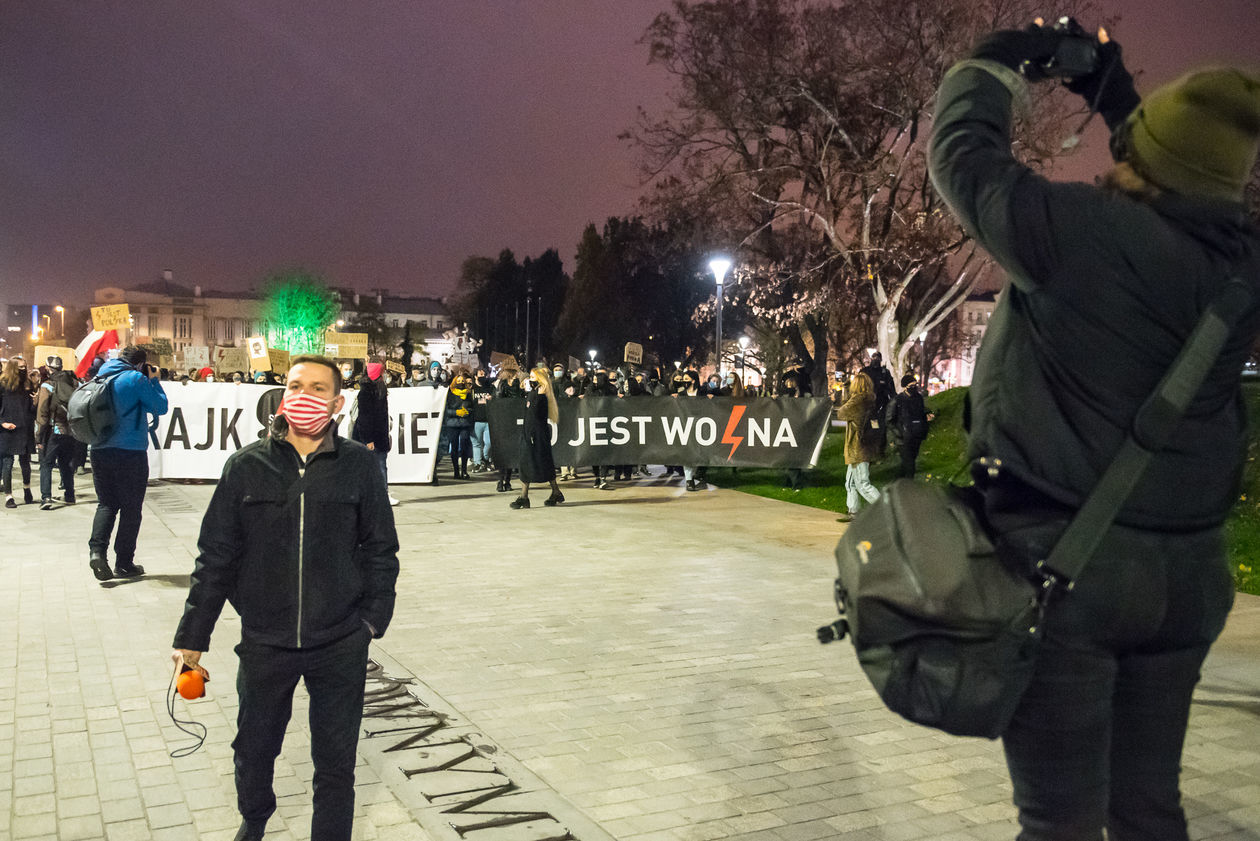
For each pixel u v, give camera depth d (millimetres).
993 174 1735
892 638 1710
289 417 3215
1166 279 1640
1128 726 1904
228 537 3242
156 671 5809
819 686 5578
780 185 27266
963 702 1670
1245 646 6332
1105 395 1684
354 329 119812
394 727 4867
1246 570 8648
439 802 3982
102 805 3984
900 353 27609
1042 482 1728
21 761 4434
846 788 4172
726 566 9305
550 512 13219
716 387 19000
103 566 8172
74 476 16984
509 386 16859
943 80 1938
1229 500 1832
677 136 27094
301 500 3201
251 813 3305
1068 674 1759
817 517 12797
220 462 15586
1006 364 1815
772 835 3729
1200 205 1700
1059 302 1685
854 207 27516
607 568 9156
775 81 25484
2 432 13117
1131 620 1730
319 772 3279
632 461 15594
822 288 28797
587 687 5539
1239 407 1849
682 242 30266
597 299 75562
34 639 6500
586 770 4348
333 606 3225
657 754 4543
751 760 4477
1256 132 1697
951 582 1672
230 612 7211
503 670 5859
